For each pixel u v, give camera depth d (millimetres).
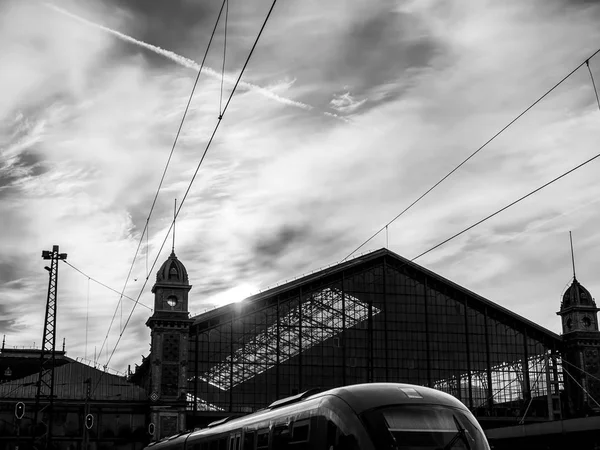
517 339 89375
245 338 82312
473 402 86438
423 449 21281
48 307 66812
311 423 24578
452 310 88688
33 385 75438
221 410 79625
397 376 85250
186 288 79375
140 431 76000
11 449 72375
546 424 49312
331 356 84188
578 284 90812
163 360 77062
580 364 87500
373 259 87062
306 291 85625
